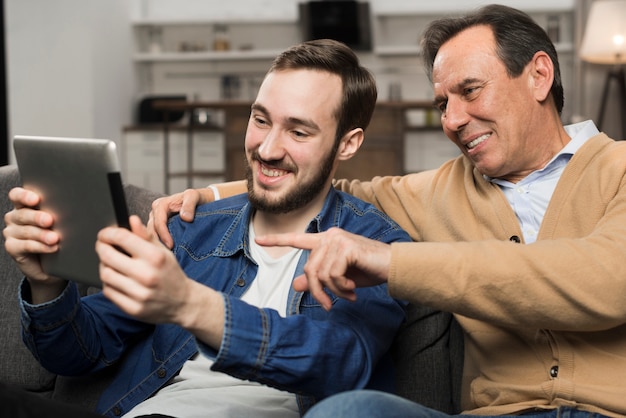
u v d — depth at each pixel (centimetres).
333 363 127
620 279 123
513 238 151
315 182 147
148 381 148
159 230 158
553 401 138
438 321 165
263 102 145
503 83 151
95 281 118
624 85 707
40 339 140
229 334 117
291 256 148
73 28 720
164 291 110
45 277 132
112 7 770
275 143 144
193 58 812
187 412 133
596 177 144
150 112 795
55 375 170
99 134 734
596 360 138
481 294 123
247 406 136
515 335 145
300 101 143
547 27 780
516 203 156
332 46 150
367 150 638
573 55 774
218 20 809
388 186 175
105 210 111
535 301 123
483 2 162
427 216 164
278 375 122
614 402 134
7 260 175
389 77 811
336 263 121
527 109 153
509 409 140
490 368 148
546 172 155
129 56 814
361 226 154
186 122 805
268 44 831
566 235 145
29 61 724
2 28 611
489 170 154
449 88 154
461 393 159
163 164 774
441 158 754
